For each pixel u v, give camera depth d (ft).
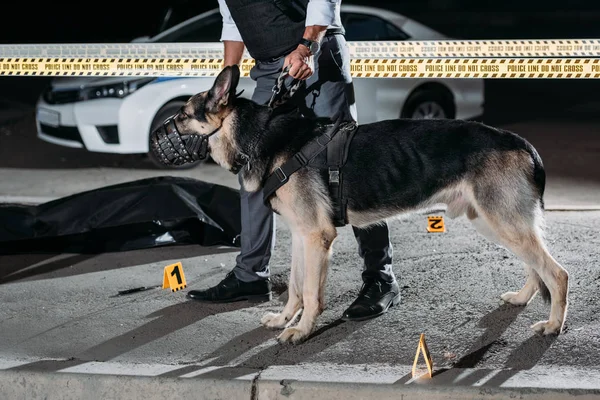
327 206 14.76
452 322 15.79
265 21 15.89
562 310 14.88
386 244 16.53
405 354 14.44
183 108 14.96
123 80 28.73
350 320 15.92
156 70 21.62
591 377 13.28
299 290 15.60
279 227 22.61
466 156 14.74
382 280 16.55
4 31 67.97
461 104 32.78
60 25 68.95
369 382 13.05
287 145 14.75
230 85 14.47
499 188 14.60
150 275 18.98
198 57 21.48
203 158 15.25
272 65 16.30
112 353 14.67
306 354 14.52
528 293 16.40
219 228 20.81
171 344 15.07
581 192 25.62
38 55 22.02
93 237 20.45
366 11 32.09
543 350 14.43
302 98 16.14
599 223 21.94
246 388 13.16
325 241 14.83
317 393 13.01
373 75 20.74
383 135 14.98
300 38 15.94
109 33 67.56
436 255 19.86
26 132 36.96
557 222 22.09
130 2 70.28
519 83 49.42
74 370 13.71
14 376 13.64
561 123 37.70
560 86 48.21
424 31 32.22
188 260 20.01
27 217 20.57
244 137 14.82
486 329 15.40
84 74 21.85
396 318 16.07
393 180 14.80
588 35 68.39
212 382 13.24
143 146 28.94
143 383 13.33
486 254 19.77
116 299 17.43
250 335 15.43
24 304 17.20
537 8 85.40
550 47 20.21
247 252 16.97
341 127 15.06
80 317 16.43
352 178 14.79
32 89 47.42
